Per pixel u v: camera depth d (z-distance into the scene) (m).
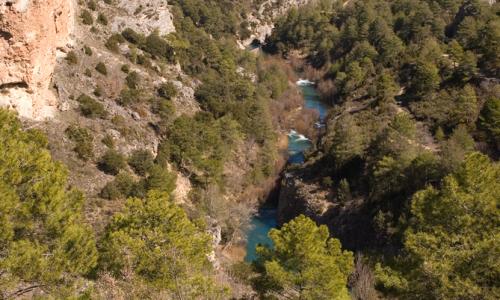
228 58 91.69
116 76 59.41
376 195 50.47
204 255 19.11
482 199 16.12
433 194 18.38
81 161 42.25
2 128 14.74
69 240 14.05
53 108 44.38
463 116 58.69
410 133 57.19
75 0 66.81
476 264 14.92
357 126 68.25
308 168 64.94
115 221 18.92
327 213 55.41
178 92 67.50
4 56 35.66
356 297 24.97
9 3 33.66
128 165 47.22
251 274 33.59
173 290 15.88
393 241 42.31
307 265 21.02
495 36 68.31
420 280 16.02
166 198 19.34
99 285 15.02
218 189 56.03
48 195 13.77
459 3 122.25
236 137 66.25
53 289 13.44
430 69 68.81
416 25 109.38
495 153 50.59
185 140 55.28
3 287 12.06
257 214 60.97
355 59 105.44
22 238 13.52
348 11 142.00
